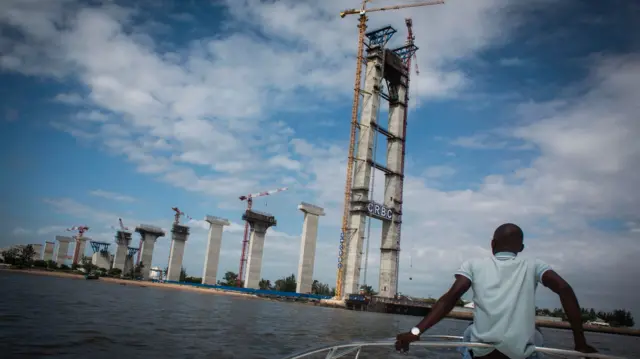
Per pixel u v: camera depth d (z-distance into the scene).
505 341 3.27
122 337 17.94
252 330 25.95
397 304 103.25
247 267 144.50
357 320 52.44
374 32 121.31
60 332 17.81
